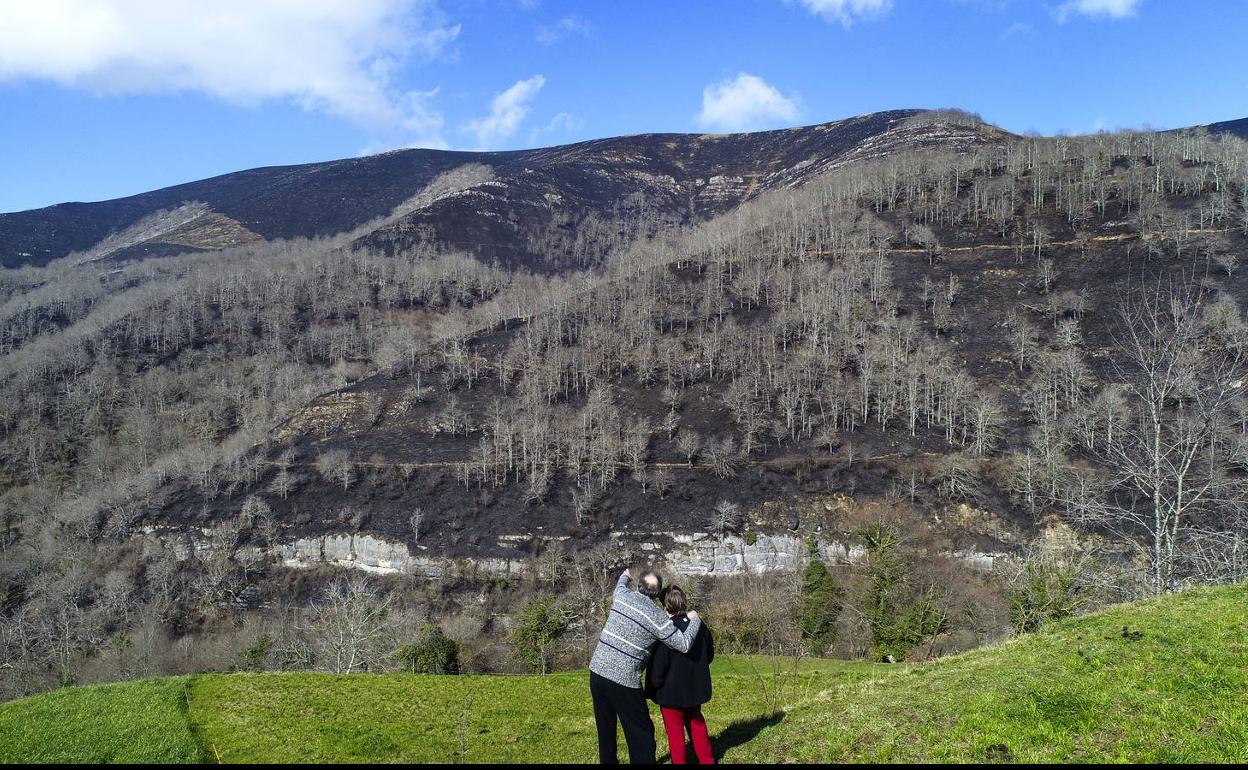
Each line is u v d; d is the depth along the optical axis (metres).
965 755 10.05
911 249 124.50
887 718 11.64
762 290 123.12
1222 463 35.47
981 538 66.88
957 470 74.69
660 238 193.38
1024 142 165.38
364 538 79.38
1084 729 10.41
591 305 129.25
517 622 59.25
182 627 70.19
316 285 158.00
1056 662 13.04
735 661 31.72
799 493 79.12
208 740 15.59
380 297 156.50
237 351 130.75
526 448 89.38
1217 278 94.44
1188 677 11.45
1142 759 9.38
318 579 77.38
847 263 123.00
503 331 125.31
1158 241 106.25
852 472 80.12
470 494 84.38
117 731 15.83
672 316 120.19
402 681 21.80
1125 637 13.73
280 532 80.62
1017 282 108.75
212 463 91.19
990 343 98.19
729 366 103.31
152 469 93.31
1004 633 40.75
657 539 77.56
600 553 75.75
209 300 147.75
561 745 14.73
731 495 80.56
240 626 69.69
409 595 74.06
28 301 157.25
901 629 37.25
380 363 119.50
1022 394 86.31
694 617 10.41
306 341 135.75
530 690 20.81
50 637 62.88
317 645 53.03
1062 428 74.62
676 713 10.31
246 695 19.72
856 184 156.62
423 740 15.78
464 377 109.69
